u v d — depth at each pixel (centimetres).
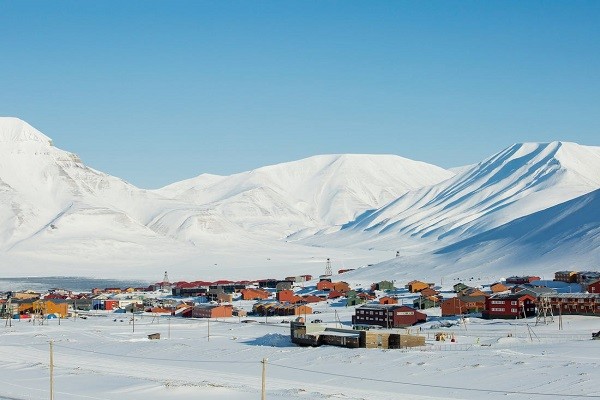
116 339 14750
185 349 12962
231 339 14450
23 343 14325
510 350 11594
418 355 11175
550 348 11731
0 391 9212
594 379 9006
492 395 8594
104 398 8731
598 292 18525
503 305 16812
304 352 12144
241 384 9562
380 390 9075
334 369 10594
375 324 16475
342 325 16812
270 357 11825
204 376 10262
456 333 14425
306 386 9362
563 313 16525
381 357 11212
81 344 14062
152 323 18575
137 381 9606
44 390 9225
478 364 10181
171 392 8906
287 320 18550
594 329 14275
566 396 8344
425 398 8481
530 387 8850
